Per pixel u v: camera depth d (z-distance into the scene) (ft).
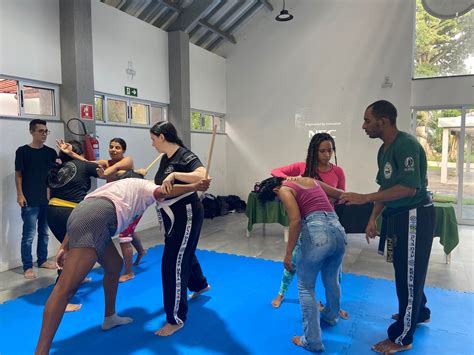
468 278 11.65
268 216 16.92
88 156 13.93
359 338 7.88
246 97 25.05
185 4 20.17
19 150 11.50
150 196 7.14
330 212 7.09
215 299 9.91
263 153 24.80
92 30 15.30
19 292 10.42
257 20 24.13
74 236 6.60
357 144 21.95
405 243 6.98
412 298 7.00
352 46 21.71
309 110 23.12
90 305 9.56
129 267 11.43
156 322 8.64
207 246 15.67
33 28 13.00
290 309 9.27
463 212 20.65
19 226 12.76
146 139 19.01
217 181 25.26
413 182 6.63
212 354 7.29
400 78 20.72
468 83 19.40
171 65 20.52
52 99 14.06
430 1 19.25
